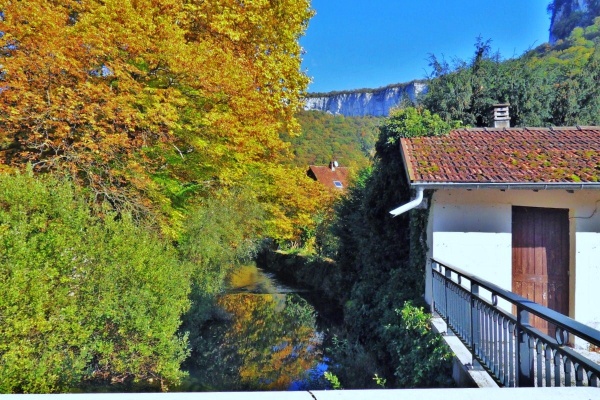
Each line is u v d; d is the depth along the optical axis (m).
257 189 18.53
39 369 5.66
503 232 7.61
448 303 6.11
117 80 9.87
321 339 12.85
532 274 7.63
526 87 15.34
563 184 6.62
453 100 15.48
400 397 2.42
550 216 7.68
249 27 13.13
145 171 10.28
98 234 7.06
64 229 6.39
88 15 9.29
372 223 11.56
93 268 6.76
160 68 10.17
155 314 7.54
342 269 15.96
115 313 6.86
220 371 9.91
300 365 10.41
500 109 11.49
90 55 9.12
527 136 9.33
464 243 7.66
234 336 13.02
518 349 3.54
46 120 8.63
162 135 9.81
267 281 25.88
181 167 11.61
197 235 13.05
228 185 13.86
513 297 3.60
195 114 10.62
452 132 9.99
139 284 7.41
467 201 7.69
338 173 48.16
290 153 22.06
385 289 10.09
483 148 8.62
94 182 9.51
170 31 9.73
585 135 9.14
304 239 30.55
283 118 15.24
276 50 14.45
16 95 8.30
